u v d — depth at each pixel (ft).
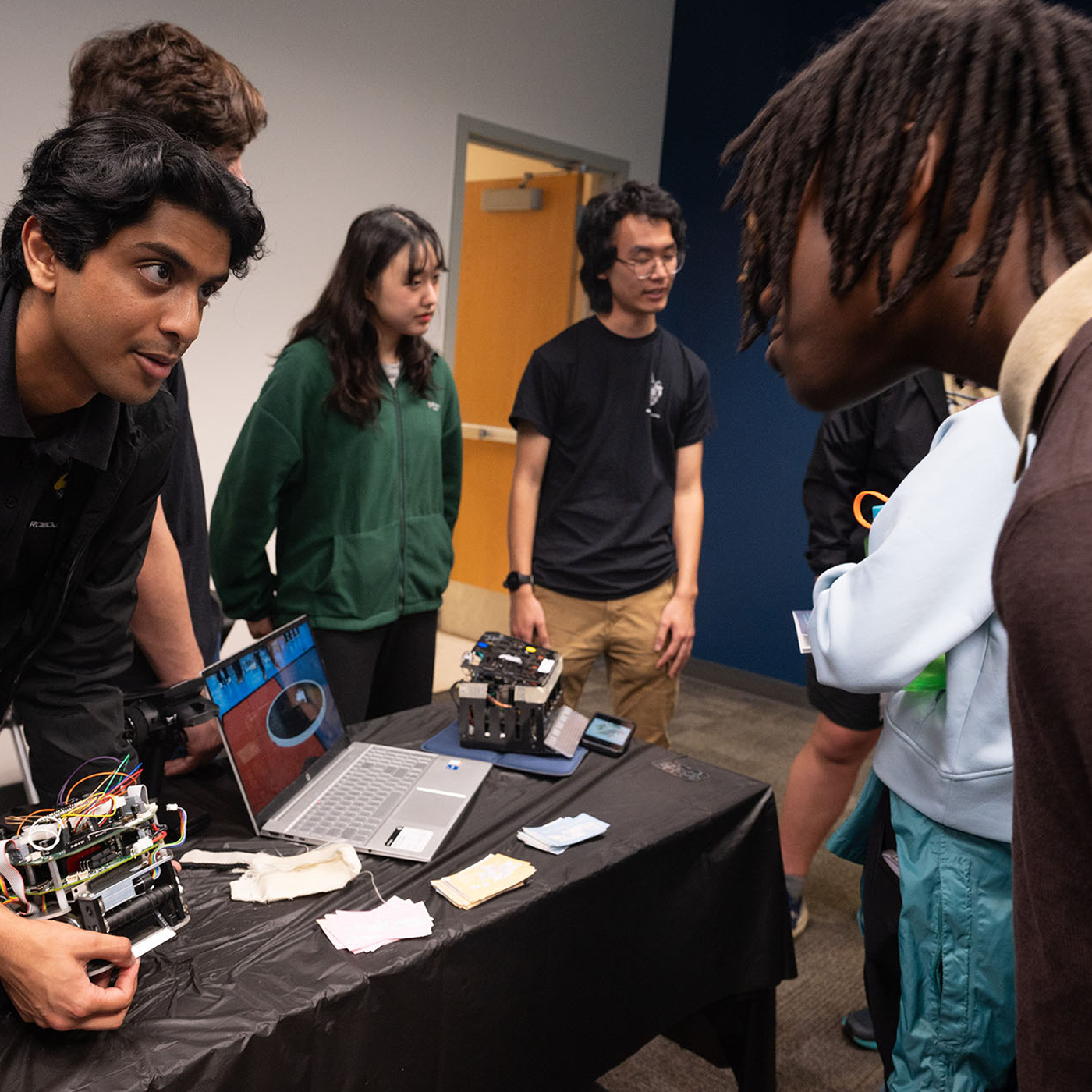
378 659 7.95
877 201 1.39
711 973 4.97
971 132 1.31
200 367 10.79
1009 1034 3.67
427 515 7.73
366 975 3.38
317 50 11.05
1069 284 1.15
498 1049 3.91
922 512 3.43
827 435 7.16
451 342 13.34
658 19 14.83
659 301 7.81
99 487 3.57
